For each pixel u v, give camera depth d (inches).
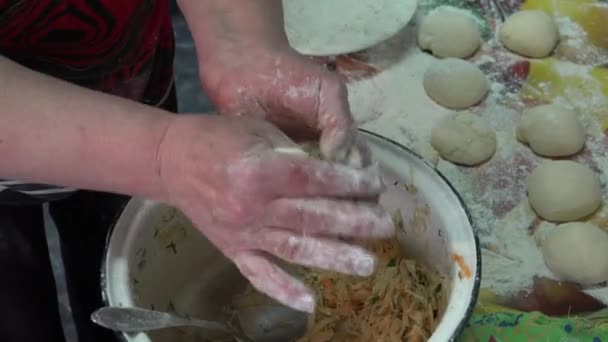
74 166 24.4
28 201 37.9
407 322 31.7
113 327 26.5
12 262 38.9
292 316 33.9
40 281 39.8
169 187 24.5
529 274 42.8
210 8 31.6
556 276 42.6
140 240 30.2
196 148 23.3
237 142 23.0
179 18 69.7
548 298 41.4
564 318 37.7
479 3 58.7
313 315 33.6
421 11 58.8
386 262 34.3
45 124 23.7
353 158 25.9
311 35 54.1
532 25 53.5
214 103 29.9
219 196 23.1
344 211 23.4
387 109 52.7
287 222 23.4
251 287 35.3
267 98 28.1
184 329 32.2
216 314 34.6
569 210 44.6
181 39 69.0
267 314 34.0
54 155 24.0
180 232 32.6
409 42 56.7
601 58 53.6
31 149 23.9
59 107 23.9
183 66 67.5
